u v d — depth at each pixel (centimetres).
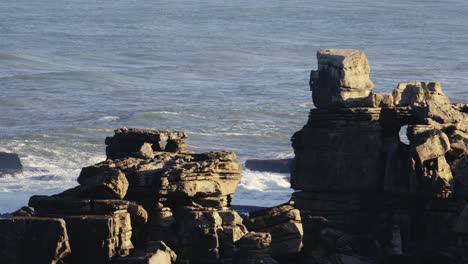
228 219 8294
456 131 9500
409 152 9356
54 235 7562
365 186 9519
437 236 9225
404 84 9788
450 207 9244
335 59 9662
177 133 9294
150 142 9188
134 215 7975
